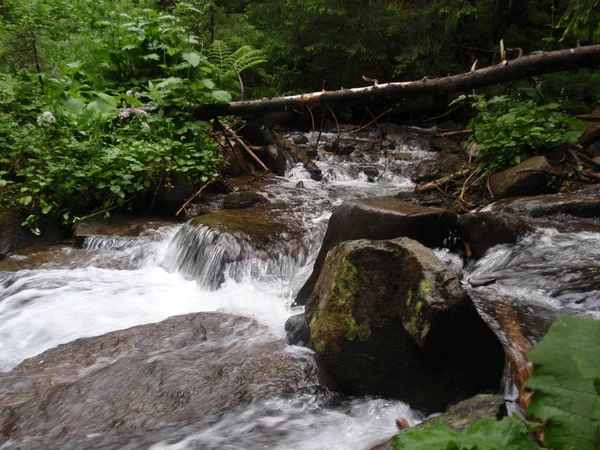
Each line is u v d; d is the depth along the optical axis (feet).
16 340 14.46
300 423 9.88
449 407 9.71
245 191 23.88
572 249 15.88
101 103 23.03
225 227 18.98
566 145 24.61
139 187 22.02
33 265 18.53
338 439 9.30
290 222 20.40
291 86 47.65
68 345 13.20
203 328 13.88
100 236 20.31
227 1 53.72
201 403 10.46
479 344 9.85
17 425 10.05
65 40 31.94
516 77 21.39
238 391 10.80
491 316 12.54
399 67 43.60
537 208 19.47
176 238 19.95
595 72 35.58
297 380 11.16
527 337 11.46
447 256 16.14
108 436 9.61
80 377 11.65
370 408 10.18
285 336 13.24
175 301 16.88
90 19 35.78
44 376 11.79
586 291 13.41
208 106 25.85
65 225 21.42
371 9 45.06
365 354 10.48
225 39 44.42
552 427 3.49
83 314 15.62
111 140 24.09
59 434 9.75
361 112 46.16
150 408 10.37
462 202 22.88
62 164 21.44
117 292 17.16
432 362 9.93
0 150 21.99
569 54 20.33
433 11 43.09
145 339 13.34
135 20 29.12
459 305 9.46
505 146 24.25
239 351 12.48
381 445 8.20
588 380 3.54
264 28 49.78
